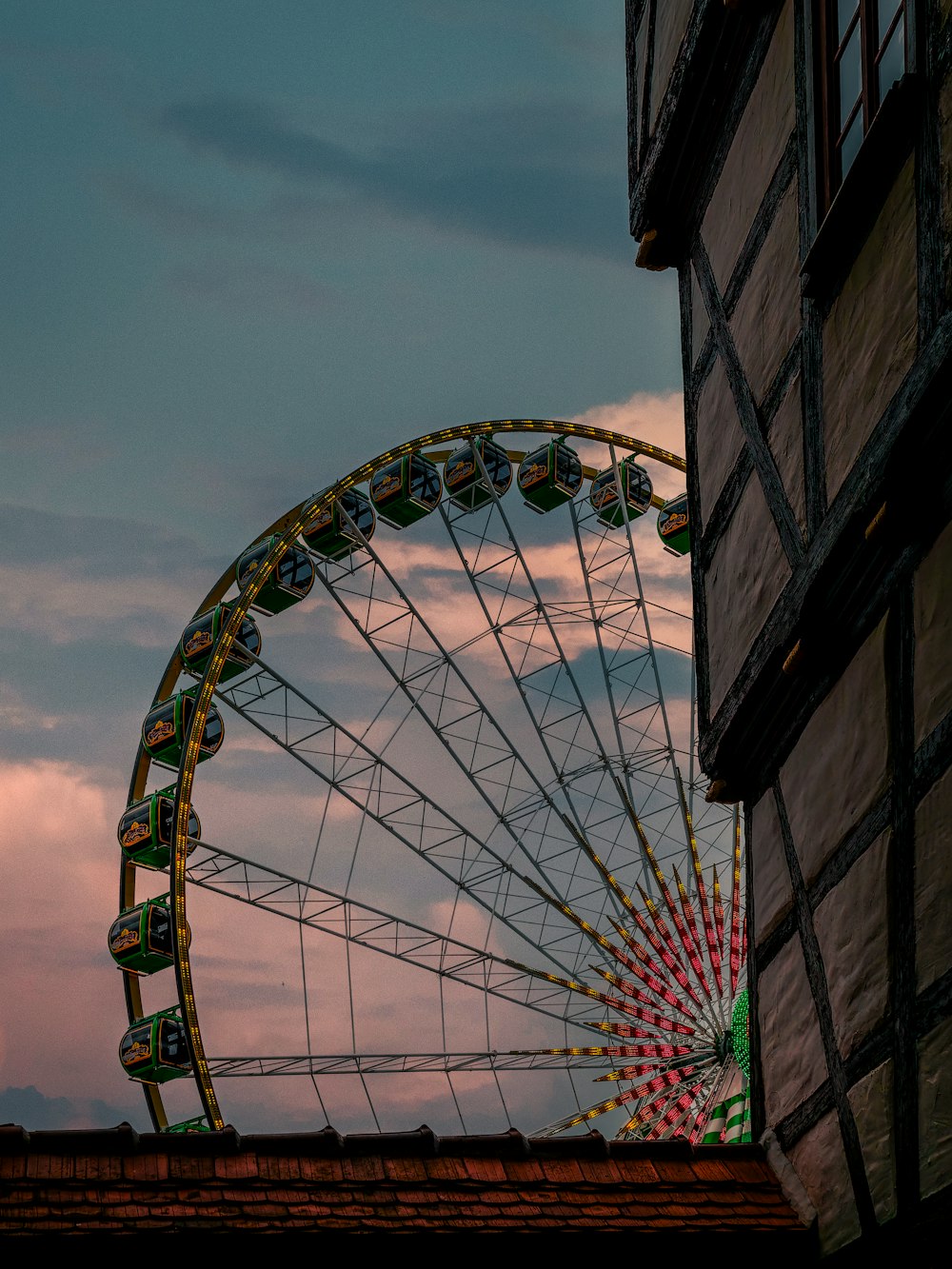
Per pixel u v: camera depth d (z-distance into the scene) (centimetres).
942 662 698
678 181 1093
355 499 3422
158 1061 3003
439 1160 803
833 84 846
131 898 3194
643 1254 786
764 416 920
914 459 711
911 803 722
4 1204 718
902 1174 711
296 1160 782
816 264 814
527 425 3456
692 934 3042
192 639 3225
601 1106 2969
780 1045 882
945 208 694
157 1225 723
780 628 862
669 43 1090
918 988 707
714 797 991
